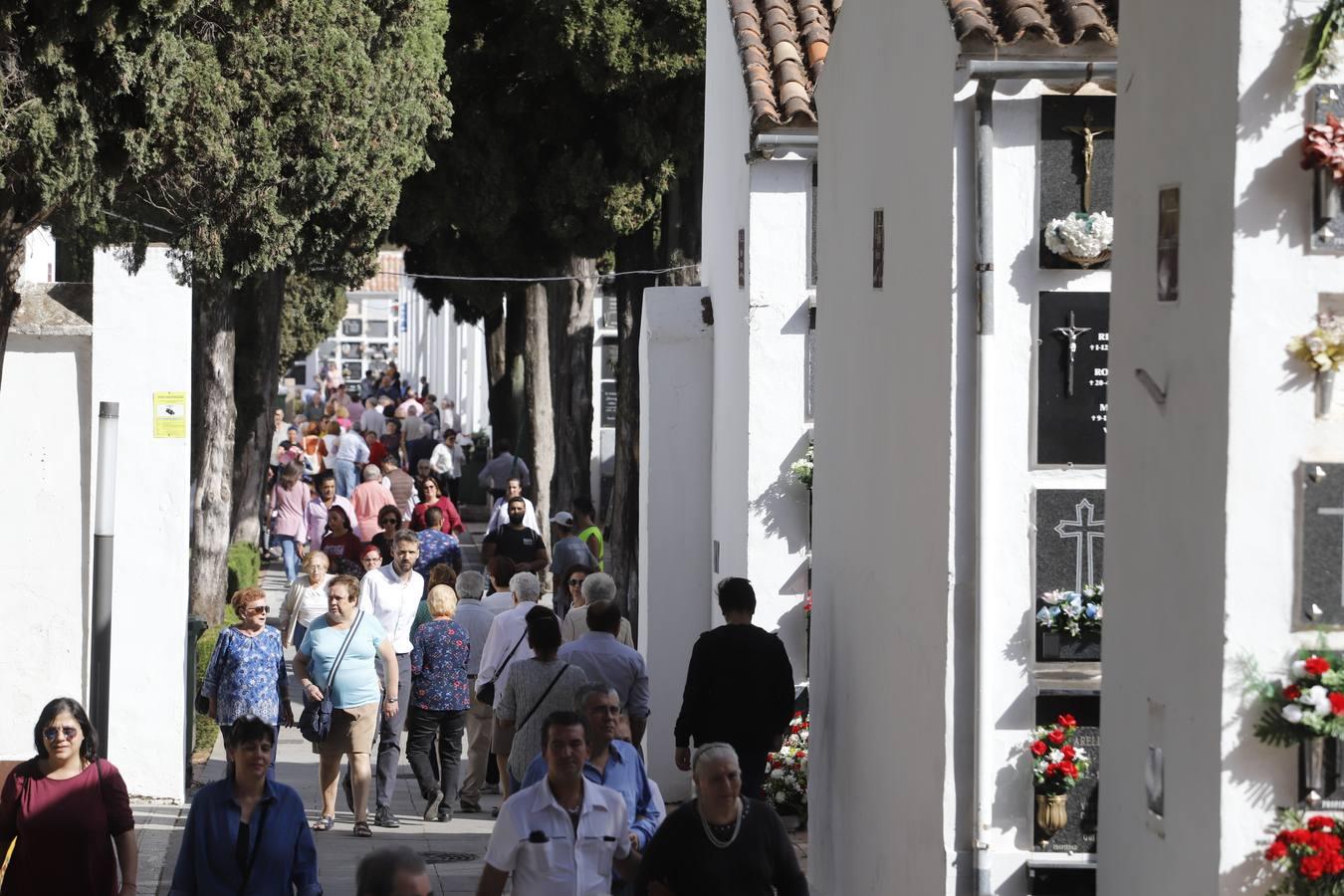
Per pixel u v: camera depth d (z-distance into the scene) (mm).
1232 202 18938
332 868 39875
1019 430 28188
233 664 41094
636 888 24281
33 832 25859
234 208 52938
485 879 24625
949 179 28344
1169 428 20531
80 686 44844
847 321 36406
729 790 23875
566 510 101438
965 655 28047
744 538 46344
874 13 33906
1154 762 20891
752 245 45875
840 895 36062
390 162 58219
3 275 31859
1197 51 19906
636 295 94312
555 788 24797
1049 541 28219
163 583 46906
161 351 46281
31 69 30922
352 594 44344
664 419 53344
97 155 32469
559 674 35594
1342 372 18844
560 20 80562
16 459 44719
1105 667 22625
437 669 47125
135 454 46500
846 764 35594
